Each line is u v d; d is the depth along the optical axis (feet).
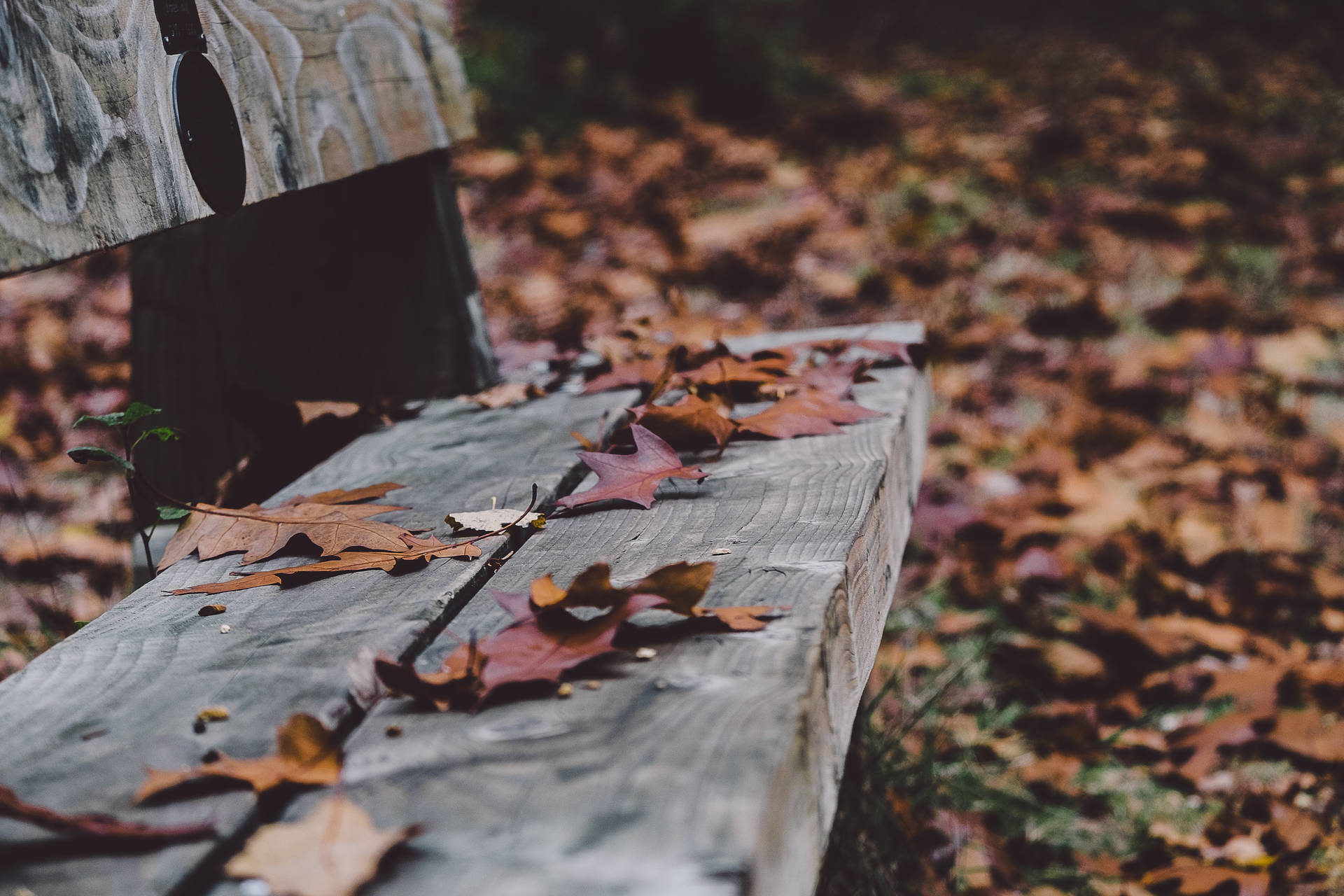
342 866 3.31
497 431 5.42
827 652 3.82
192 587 4.26
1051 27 43.65
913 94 31.96
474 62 25.13
